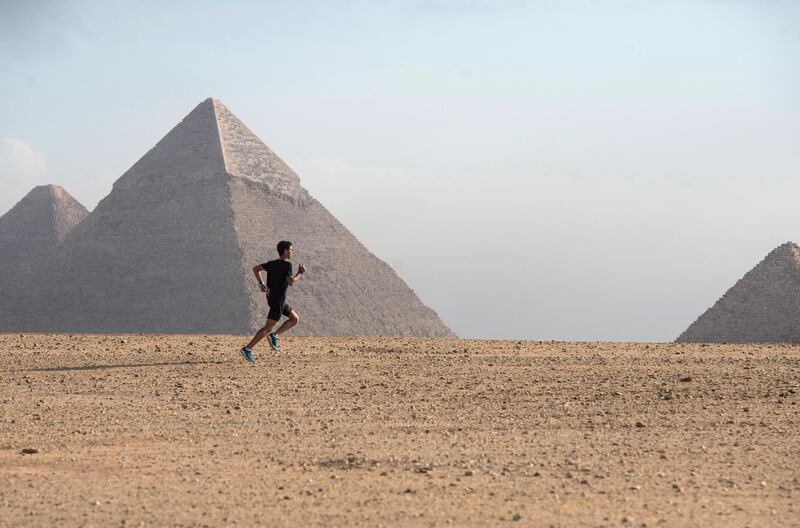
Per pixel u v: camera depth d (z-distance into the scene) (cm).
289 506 3322
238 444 4400
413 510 3262
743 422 4872
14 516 3222
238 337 11062
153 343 9819
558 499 3391
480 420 5012
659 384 6291
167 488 3569
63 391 6050
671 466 3894
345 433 4656
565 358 8081
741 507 3303
